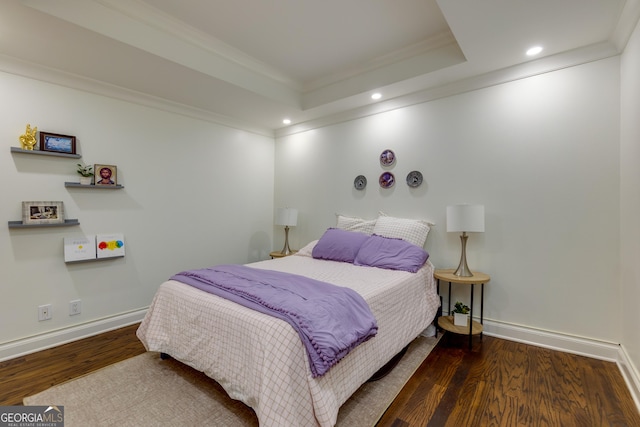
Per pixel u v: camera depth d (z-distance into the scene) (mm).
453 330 2432
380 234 3037
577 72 2260
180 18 2258
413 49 2662
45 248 2434
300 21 2299
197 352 1756
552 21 1902
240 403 1702
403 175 3164
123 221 2895
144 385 1874
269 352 1336
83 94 2625
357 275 2336
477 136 2705
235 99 3180
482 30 2002
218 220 3754
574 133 2275
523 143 2480
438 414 1610
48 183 2438
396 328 2045
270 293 1726
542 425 1524
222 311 1633
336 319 1513
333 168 3766
